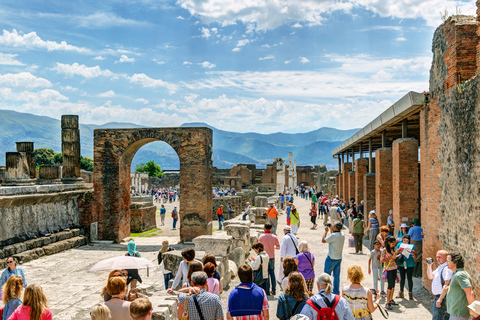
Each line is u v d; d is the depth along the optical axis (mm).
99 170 23297
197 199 22578
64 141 24016
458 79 10484
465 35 10438
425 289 12469
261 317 6746
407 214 15414
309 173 95000
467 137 9695
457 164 10328
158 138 22922
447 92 11086
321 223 29266
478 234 8984
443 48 11453
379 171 19453
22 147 21141
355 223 17844
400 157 15523
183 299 6504
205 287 7027
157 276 14930
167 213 45250
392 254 10734
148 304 5816
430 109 12578
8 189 17594
